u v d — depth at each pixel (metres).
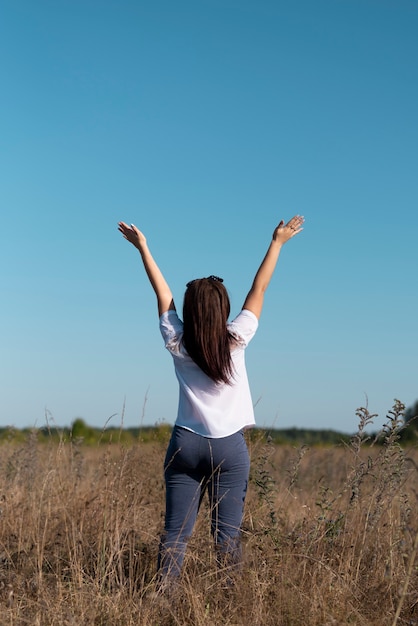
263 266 5.34
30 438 8.48
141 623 4.46
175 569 4.90
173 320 5.17
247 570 4.89
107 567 5.12
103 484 6.58
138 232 5.46
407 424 5.70
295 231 5.43
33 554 5.56
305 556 4.93
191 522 5.09
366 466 5.77
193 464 5.02
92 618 4.44
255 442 6.99
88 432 13.05
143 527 6.05
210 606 4.69
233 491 5.02
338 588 4.75
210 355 4.88
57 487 7.13
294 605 4.54
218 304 4.91
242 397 5.05
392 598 4.84
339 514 5.73
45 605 4.63
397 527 5.56
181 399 5.05
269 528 5.51
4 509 6.43
